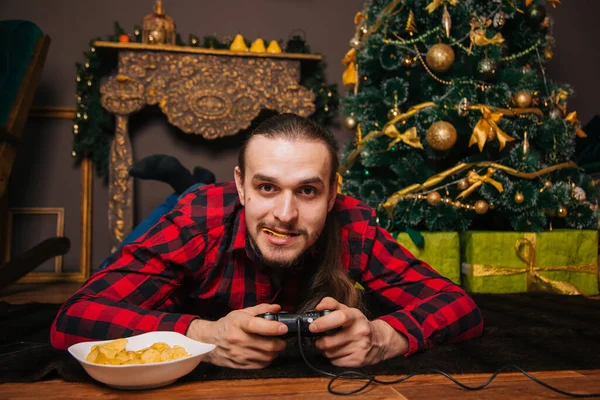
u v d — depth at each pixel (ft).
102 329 3.30
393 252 4.12
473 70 7.61
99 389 2.96
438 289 3.99
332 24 11.00
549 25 8.42
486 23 7.45
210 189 4.12
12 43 8.69
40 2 10.27
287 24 10.88
